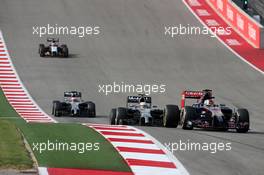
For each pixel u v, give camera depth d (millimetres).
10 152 62031
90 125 85062
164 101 139250
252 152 68688
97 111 126562
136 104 108250
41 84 155000
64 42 197875
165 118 91625
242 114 88312
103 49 192000
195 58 183625
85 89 150375
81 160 60344
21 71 167750
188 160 62812
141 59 181750
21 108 127938
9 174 53750
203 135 81562
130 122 95000
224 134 84562
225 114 90750
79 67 172500
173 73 168375
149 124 95000
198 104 91312
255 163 62344
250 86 156625
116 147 67250
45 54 187375
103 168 57406
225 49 193750
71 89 150500
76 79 160250
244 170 58875
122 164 59250
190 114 88500
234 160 63625
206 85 157000
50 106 131500
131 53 188000
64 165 58031
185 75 166875
